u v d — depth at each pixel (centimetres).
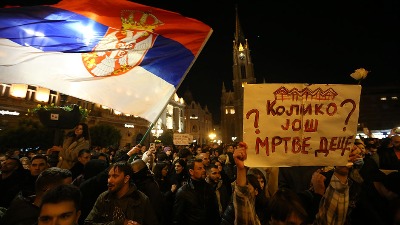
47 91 2406
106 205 297
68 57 374
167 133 3947
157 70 414
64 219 176
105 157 558
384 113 4378
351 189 281
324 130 263
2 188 401
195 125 7356
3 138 1623
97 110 3188
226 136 8444
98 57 390
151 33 429
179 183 572
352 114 268
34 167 411
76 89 367
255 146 258
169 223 457
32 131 1694
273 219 195
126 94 389
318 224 229
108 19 413
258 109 262
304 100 266
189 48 436
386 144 414
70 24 389
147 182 414
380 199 250
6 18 357
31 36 363
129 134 3744
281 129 261
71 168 453
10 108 2088
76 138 516
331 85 270
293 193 205
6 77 338
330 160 259
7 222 226
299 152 260
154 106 396
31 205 237
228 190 584
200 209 384
